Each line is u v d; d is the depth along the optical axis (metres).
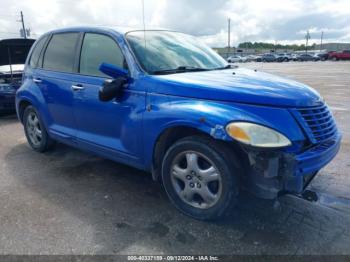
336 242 2.71
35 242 2.74
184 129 3.01
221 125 2.64
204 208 2.97
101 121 3.68
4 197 3.55
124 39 3.54
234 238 2.77
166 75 3.24
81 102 3.85
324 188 3.70
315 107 2.84
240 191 3.03
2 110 7.39
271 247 2.65
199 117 2.75
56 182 3.94
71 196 3.57
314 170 2.73
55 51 4.42
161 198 3.49
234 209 3.21
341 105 8.73
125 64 3.44
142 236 2.81
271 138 2.55
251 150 2.57
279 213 3.15
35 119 4.98
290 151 2.60
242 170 2.81
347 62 42.72
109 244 2.71
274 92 2.75
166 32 4.17
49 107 4.45
